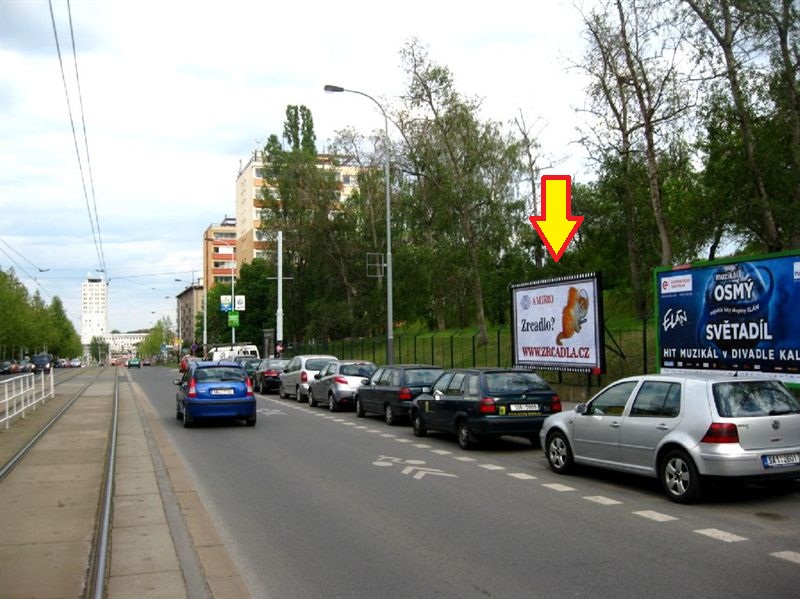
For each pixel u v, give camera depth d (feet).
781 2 63.36
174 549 22.68
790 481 31.04
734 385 28.37
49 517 26.84
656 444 29.55
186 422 58.23
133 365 348.18
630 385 32.22
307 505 28.91
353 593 18.37
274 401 90.89
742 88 68.44
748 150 68.03
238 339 264.11
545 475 35.70
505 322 154.40
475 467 38.32
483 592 18.26
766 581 18.83
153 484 33.76
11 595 18.08
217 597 18.17
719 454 26.94
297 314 201.05
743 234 77.56
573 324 66.54
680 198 93.09
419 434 52.01
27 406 69.31
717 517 26.21
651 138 78.18
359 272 184.03
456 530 24.70
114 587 19.01
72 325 507.30
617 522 25.64
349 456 42.47
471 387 45.37
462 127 118.62
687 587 18.40
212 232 467.93
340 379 73.77
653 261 119.44
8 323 251.80
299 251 194.59
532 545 22.68
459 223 118.01
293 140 217.36
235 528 25.32
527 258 129.08
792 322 42.60
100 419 65.16
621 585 18.63
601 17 78.84
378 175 173.06
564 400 70.38
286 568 20.57
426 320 171.32
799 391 44.91
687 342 50.52
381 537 23.86
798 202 69.10
